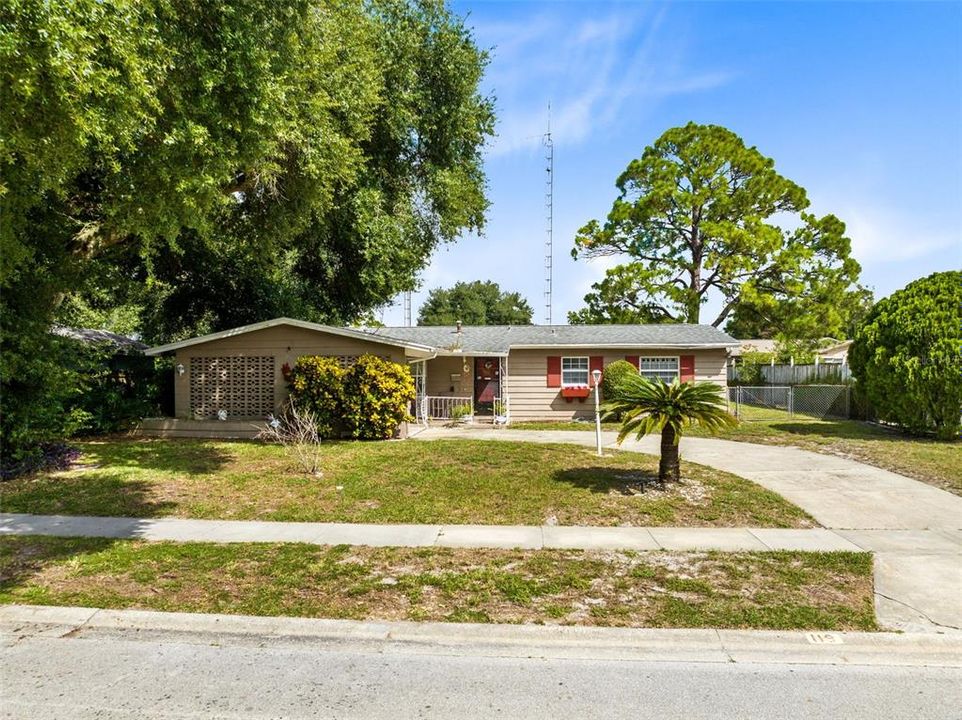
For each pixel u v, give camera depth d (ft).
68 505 26.96
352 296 69.62
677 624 14.98
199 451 40.91
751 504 26.40
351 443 44.29
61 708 11.64
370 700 11.93
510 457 37.22
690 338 64.75
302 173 38.83
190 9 26.99
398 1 58.13
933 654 13.84
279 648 14.30
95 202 39.55
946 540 21.81
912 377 44.93
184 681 12.74
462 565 19.24
